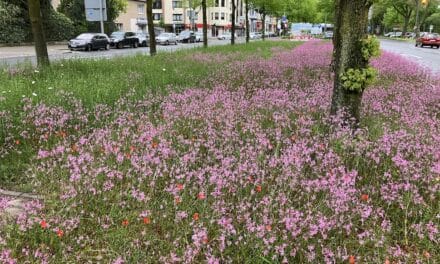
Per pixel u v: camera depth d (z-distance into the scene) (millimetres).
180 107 7777
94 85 9219
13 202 4551
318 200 4449
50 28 43188
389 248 3748
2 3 37750
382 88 10617
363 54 6520
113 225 4031
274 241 3648
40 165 5328
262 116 7309
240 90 9680
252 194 4367
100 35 36531
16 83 8953
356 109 6832
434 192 4652
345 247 3689
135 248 3590
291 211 3932
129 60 15984
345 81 6574
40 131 6512
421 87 11234
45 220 3811
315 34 87312
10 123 6664
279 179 4621
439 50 43031
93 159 5168
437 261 3658
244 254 3553
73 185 4531
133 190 4324
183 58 17453
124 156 5180
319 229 3766
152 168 5027
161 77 11070
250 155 5312
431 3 86938
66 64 13547
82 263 3514
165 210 4176
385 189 4707
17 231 3787
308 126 6797
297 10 82312
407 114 7703
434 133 6523
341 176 4945
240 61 16188
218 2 101812
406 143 5898
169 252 3625
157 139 6023
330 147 5801
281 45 33594
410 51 35750
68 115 7008
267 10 51719
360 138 6008
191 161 5195
